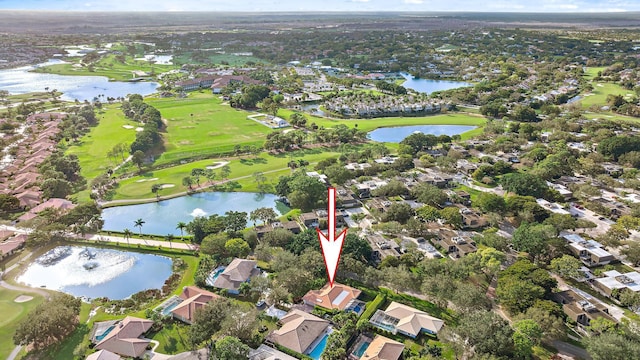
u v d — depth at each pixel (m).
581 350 102.25
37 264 139.75
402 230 158.75
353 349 101.81
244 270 128.62
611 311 117.62
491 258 130.50
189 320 109.44
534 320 103.75
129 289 128.38
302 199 176.00
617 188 199.62
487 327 97.12
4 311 115.38
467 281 128.62
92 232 157.38
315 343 103.31
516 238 144.62
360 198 190.75
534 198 175.12
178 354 96.62
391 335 106.25
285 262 128.50
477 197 178.88
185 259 142.50
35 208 172.12
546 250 140.00
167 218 174.12
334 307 114.50
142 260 143.25
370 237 152.50
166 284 128.88
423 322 108.19
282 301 118.00
